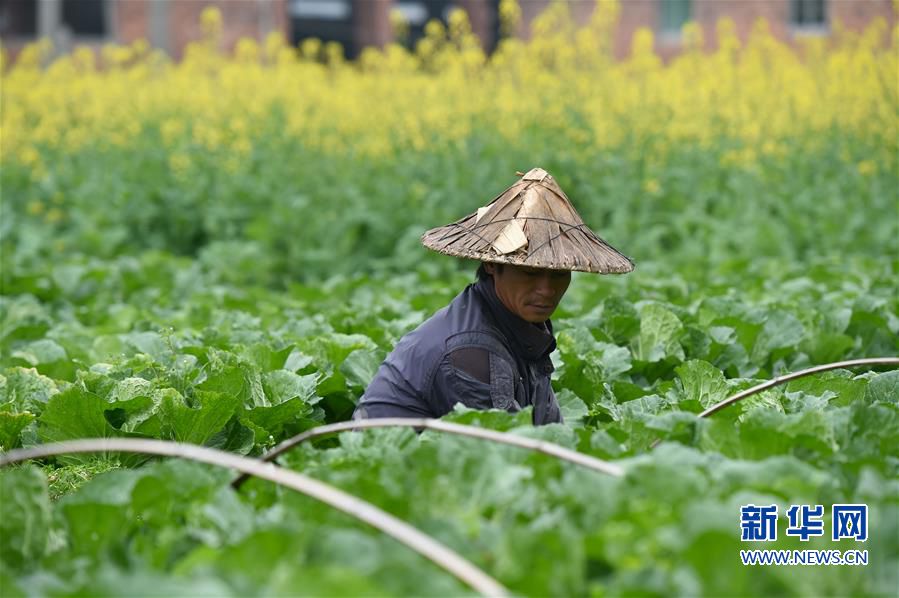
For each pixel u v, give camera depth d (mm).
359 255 40094
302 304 24234
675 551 6953
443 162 44375
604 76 48375
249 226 38844
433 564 7258
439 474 8461
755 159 43625
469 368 12297
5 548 8242
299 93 51438
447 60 52656
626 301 17922
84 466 14469
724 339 17297
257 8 87000
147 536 8664
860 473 9102
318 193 42188
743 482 8320
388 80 51531
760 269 30281
